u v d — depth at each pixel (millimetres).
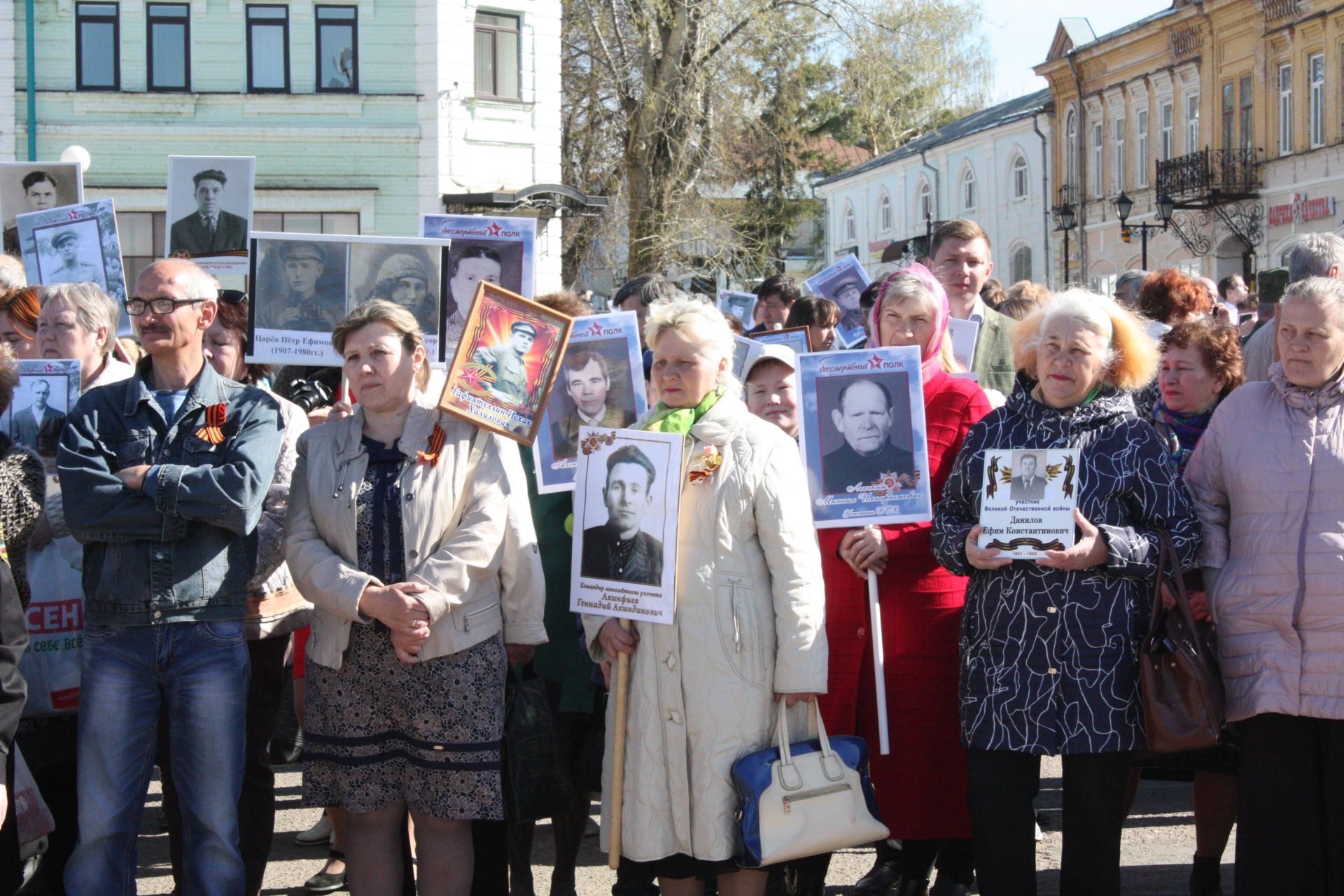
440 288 5008
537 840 5832
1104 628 3959
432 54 23109
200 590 4047
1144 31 36344
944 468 4637
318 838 5723
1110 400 4109
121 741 4008
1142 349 4121
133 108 22828
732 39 25641
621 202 26688
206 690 4031
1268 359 5777
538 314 4215
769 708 4047
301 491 4219
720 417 4117
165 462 4082
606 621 4141
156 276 4129
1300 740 4020
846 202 56031
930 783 4527
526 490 4328
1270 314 6930
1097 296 4168
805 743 4023
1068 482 3941
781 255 37594
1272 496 4059
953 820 4520
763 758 3926
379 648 4062
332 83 23219
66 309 4871
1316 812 4016
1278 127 32031
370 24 23125
